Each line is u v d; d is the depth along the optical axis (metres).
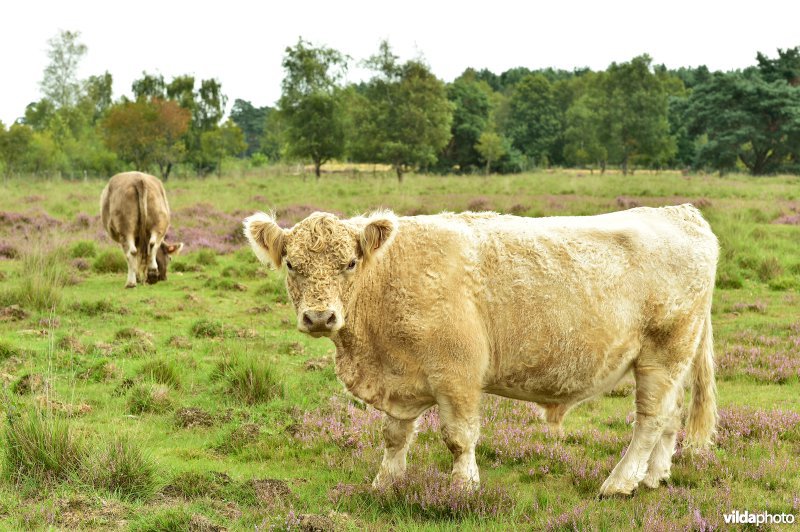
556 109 112.44
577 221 5.57
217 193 35.75
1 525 4.48
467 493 5.08
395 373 5.23
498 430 6.90
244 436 6.62
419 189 38.44
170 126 60.53
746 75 83.88
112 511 4.73
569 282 5.25
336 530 4.52
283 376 8.36
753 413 7.27
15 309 11.19
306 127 57.59
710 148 73.25
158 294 13.50
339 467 6.04
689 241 5.58
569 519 4.79
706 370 5.88
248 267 15.88
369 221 4.92
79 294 13.16
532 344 5.26
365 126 56.53
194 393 7.93
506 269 5.24
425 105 56.84
